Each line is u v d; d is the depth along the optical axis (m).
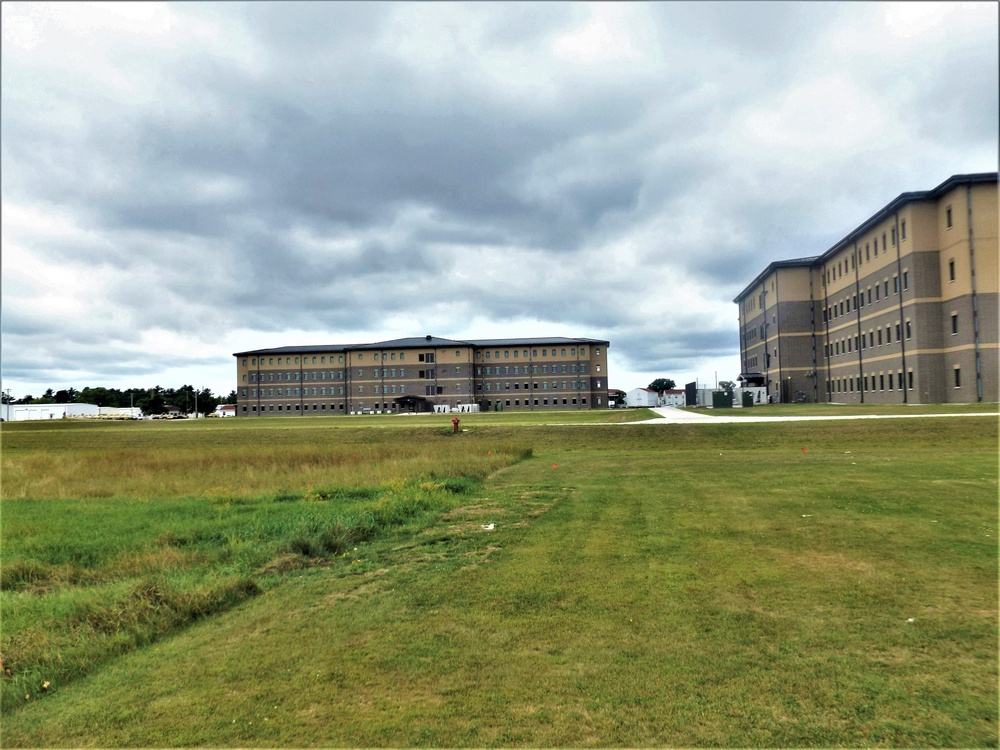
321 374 120.44
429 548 10.66
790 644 6.04
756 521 11.43
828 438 28.95
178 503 16.89
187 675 6.01
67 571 10.16
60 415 128.25
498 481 19.17
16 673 6.14
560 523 12.12
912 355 53.25
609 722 4.82
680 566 8.75
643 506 13.55
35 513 15.71
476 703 5.20
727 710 4.91
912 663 5.55
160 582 8.59
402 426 44.50
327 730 4.88
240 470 24.17
